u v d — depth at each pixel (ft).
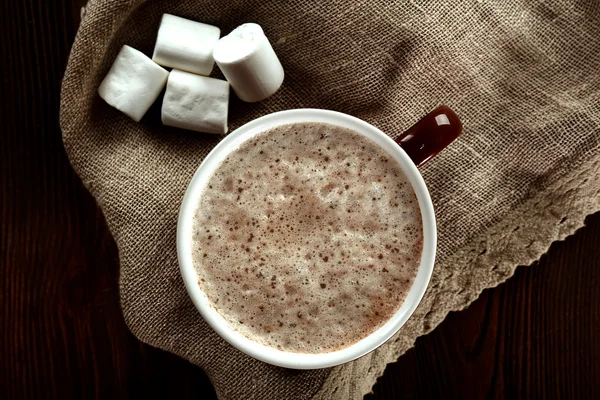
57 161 1.17
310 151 0.90
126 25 1.01
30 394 1.17
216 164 0.91
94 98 1.03
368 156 0.90
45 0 1.15
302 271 0.90
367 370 1.09
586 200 1.05
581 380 1.13
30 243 1.17
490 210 1.03
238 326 0.91
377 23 0.98
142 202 1.01
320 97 1.04
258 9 0.99
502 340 1.14
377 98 1.02
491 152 1.03
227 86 0.99
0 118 1.16
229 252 0.90
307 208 0.90
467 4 1.00
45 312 1.17
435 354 1.15
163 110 0.99
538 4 1.01
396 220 0.89
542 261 1.14
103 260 1.17
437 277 1.05
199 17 1.02
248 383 1.03
